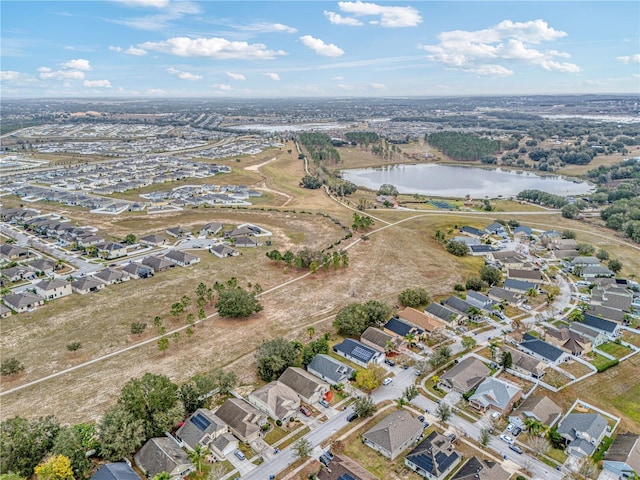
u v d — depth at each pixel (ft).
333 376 324.60
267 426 276.62
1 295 469.98
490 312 437.58
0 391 319.68
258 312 441.27
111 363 353.92
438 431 276.62
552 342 381.60
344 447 262.88
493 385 306.35
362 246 642.22
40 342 385.50
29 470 235.81
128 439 248.32
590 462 247.50
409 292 453.58
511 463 252.01
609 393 319.47
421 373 335.47
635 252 644.69
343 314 398.21
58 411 295.07
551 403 293.64
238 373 338.75
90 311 441.68
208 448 259.80
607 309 429.79
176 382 325.01
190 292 486.79
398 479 241.14
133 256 597.93
